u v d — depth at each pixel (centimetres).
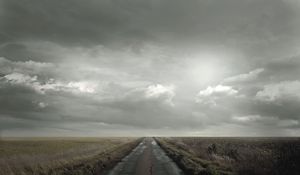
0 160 2830
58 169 2417
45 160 3006
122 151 4819
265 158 2653
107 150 5084
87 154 4078
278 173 1894
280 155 2758
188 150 4597
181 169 2492
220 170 2120
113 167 2650
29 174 2197
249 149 4259
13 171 2297
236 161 2736
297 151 3014
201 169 2198
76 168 2430
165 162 3092
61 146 7144
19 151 5216
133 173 2262
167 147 5694
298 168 1984
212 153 3722
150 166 2723
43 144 8375
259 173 1897
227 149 4269
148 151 4994
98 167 2530
